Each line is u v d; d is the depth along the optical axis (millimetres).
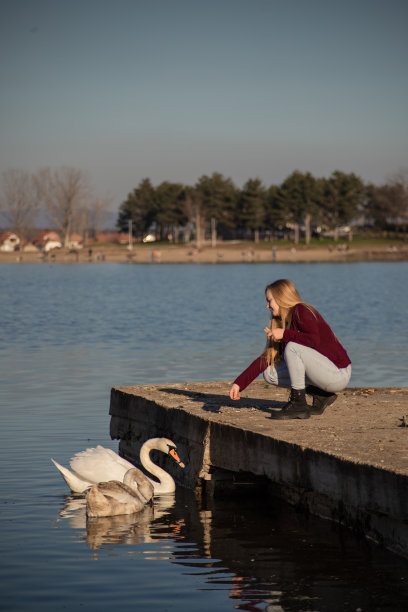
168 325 30766
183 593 5730
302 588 5797
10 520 7539
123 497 8000
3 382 16438
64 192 157000
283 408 8695
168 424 9711
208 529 7430
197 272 94625
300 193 167500
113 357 20766
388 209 174500
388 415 8875
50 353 21938
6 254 153250
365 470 6273
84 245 176000
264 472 7738
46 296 51938
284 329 8352
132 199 187375
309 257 148250
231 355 20812
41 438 10984
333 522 7492
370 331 28000
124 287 63062
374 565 6238
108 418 12539
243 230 198250
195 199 175625
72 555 6586
